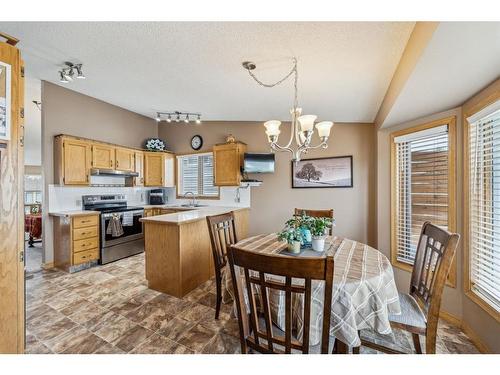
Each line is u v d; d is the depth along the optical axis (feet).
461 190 6.69
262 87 8.52
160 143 15.89
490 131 5.62
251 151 13.79
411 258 8.56
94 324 6.44
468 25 3.54
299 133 6.73
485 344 5.52
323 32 5.33
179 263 8.02
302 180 12.45
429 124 7.65
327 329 3.03
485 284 5.71
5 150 4.40
